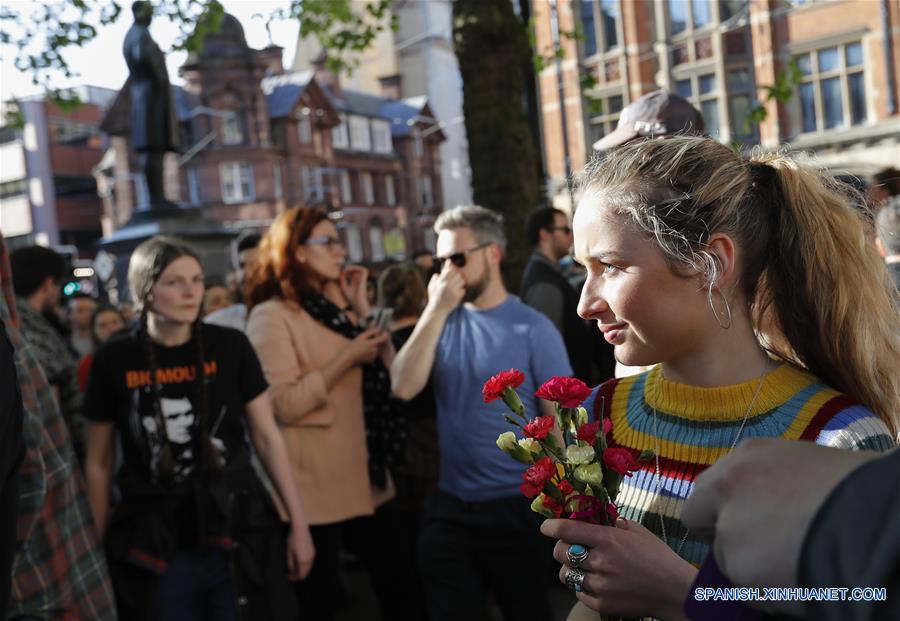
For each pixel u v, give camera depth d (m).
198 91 42.41
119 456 3.49
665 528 1.23
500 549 2.90
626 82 24.19
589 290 1.22
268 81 45.72
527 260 6.42
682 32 23.89
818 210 1.22
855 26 21.44
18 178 54.22
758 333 1.32
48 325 4.16
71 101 9.78
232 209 42.72
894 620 0.47
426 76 52.19
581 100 24.62
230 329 2.98
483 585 3.01
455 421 2.95
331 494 3.41
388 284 4.21
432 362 3.02
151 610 2.68
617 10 24.30
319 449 3.40
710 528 0.56
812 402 1.17
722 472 0.56
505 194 6.44
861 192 1.31
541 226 4.55
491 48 6.42
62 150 54.44
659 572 1.00
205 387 2.84
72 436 4.11
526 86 7.66
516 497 2.89
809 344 1.26
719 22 23.17
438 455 3.77
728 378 1.22
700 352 1.22
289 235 3.45
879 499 0.49
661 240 1.13
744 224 1.19
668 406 1.27
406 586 3.71
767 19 22.61
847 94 21.83
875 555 0.47
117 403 2.81
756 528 0.52
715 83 23.55
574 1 23.53
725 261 1.17
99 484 2.84
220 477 2.81
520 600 2.91
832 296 1.23
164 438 2.76
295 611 2.95
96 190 55.38
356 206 48.22
